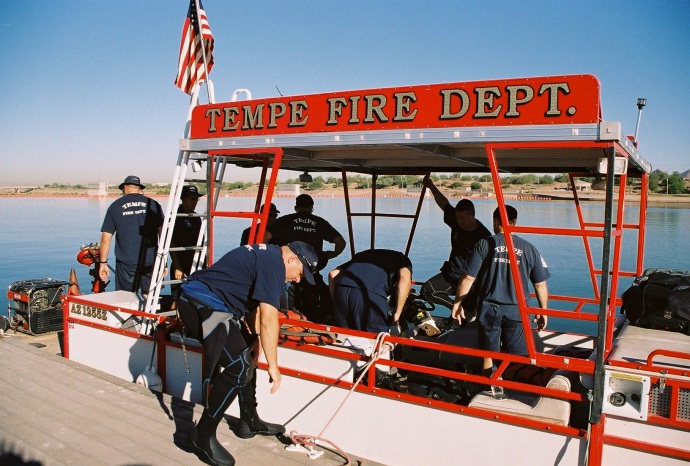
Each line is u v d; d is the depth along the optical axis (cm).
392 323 480
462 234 564
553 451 340
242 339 378
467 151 461
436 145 419
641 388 317
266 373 452
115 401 482
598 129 318
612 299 361
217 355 362
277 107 440
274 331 362
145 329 559
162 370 533
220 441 414
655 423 317
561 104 329
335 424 420
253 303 386
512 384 355
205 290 377
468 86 357
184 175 548
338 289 474
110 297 639
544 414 344
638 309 420
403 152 523
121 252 699
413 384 421
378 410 401
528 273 416
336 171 687
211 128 482
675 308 402
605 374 326
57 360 591
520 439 351
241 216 459
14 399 486
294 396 441
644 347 367
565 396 341
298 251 432
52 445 402
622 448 323
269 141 444
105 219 697
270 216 714
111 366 585
